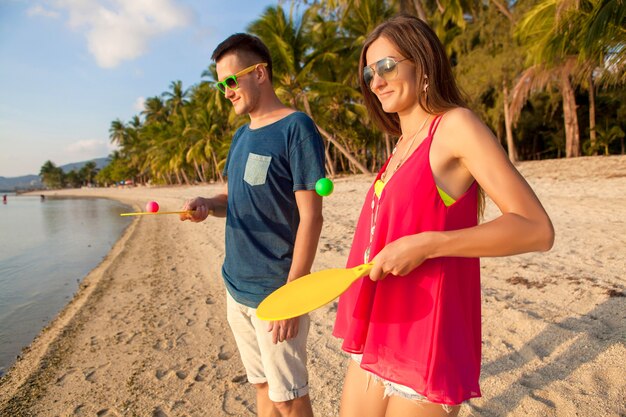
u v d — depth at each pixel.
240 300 1.96
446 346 1.20
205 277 7.31
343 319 1.52
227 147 37.34
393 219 1.26
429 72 1.28
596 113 25.75
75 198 80.06
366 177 20.58
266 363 1.90
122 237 17.03
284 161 1.86
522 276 4.49
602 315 3.32
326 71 21.59
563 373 2.71
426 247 1.08
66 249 15.74
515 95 16.73
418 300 1.25
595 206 7.77
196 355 4.09
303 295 1.19
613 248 5.05
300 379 1.90
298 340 1.90
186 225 16.69
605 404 2.38
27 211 44.94
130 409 3.26
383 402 1.42
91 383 3.82
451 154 1.20
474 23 20.28
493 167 1.10
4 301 8.34
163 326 5.06
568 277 4.27
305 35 20.34
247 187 1.91
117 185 108.00
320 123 23.08
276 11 19.41
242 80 1.92
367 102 1.63
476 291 1.33
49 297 8.23
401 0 16.06
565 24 10.73
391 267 1.11
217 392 3.34
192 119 45.19
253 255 1.92
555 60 13.60
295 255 1.81
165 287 7.05
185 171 60.38
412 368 1.23
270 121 1.96
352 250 1.54
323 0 18.72
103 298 6.98
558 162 16.06
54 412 3.40
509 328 3.39
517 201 1.06
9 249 17.00
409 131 1.41
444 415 1.25
